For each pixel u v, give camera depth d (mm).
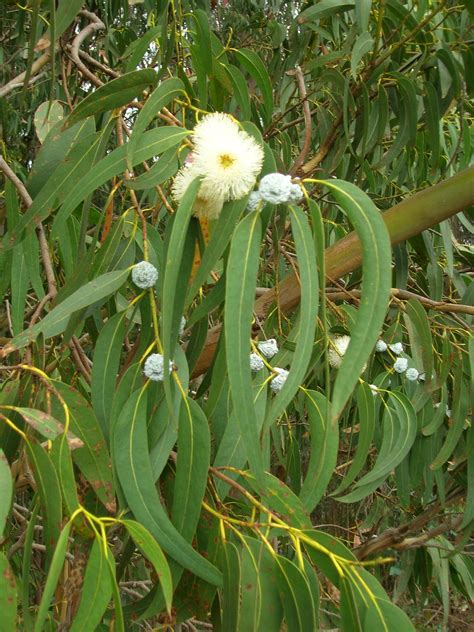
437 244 1173
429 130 928
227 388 533
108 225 613
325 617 1123
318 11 887
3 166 657
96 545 356
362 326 361
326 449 502
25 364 446
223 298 444
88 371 627
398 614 397
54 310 450
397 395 712
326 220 1048
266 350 534
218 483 488
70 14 494
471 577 1134
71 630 345
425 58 905
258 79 710
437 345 861
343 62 1049
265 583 421
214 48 720
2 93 808
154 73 512
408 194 1123
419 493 1138
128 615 485
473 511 739
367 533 1280
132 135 456
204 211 415
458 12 968
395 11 911
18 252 727
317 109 1015
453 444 735
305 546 428
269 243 904
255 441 352
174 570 430
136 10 1510
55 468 391
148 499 417
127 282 561
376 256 373
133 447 428
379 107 909
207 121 429
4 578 340
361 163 915
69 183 552
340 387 351
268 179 387
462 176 617
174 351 447
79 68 719
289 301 687
